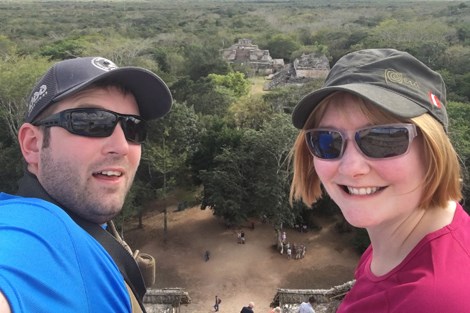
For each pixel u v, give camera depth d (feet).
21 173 13.80
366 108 1.52
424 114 1.50
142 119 1.85
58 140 1.59
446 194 1.53
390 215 1.58
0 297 1.02
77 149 1.59
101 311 1.32
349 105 1.57
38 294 1.11
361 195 1.59
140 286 1.73
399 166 1.51
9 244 1.14
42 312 1.10
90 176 1.63
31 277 1.11
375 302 1.50
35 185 1.66
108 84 1.67
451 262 1.36
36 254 1.17
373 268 1.73
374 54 1.61
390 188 1.56
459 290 1.27
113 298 1.39
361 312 1.55
